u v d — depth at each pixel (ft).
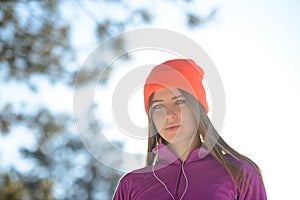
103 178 23.65
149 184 9.75
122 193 9.96
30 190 22.20
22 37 21.09
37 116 21.86
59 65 21.13
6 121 21.59
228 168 9.46
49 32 21.16
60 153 22.49
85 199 22.70
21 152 22.18
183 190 9.50
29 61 21.11
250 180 9.41
